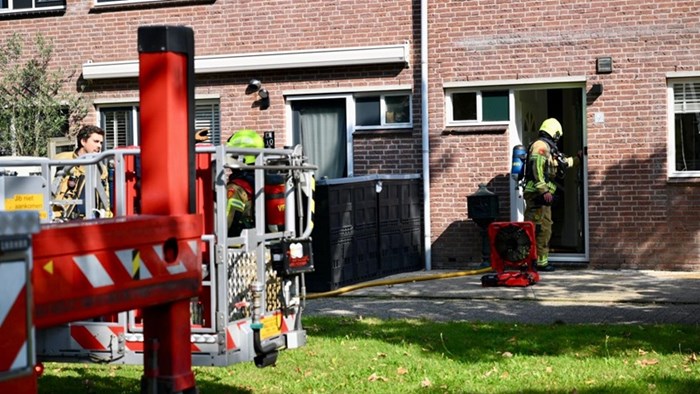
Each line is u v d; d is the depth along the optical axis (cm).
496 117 1636
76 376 876
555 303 1249
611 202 1574
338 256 1415
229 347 723
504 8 1622
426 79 1656
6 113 1847
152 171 538
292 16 1741
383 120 1697
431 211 1655
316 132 1745
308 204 816
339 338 1016
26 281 406
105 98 1867
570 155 1756
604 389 764
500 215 1625
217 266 719
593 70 1583
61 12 1888
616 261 1573
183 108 541
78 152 1176
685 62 1541
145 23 1833
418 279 1505
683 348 927
